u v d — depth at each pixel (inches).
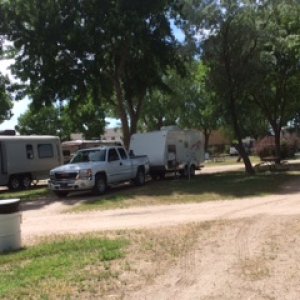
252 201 652.1
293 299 259.0
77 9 1035.3
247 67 1061.8
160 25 1115.9
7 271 336.8
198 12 1009.5
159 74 1249.4
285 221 470.0
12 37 1046.4
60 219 585.0
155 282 296.2
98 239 425.4
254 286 281.1
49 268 335.3
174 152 1093.8
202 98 2261.3
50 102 1093.8
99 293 278.8
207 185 880.9
